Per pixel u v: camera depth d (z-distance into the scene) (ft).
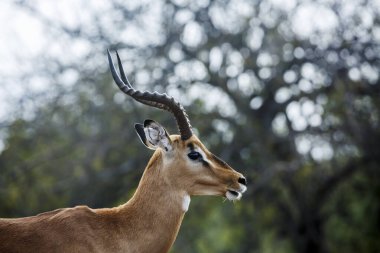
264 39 76.95
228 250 105.81
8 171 73.97
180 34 76.07
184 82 72.95
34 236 23.41
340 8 74.38
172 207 25.57
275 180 73.46
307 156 72.02
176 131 71.26
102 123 75.92
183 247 84.33
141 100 26.04
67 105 75.20
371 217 87.35
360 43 74.28
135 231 24.82
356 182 82.43
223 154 73.46
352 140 71.41
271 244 98.78
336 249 91.71
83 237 23.73
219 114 74.64
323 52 74.59
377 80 73.51
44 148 76.69
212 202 76.59
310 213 79.46
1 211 71.97
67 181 74.43
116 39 75.61
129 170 72.64
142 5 76.28
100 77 74.49
